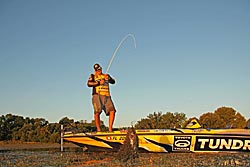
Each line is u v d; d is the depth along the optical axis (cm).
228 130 1900
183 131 1914
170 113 3316
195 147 1923
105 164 1642
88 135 1975
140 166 1586
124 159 1794
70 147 2988
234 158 1834
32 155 2034
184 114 3331
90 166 1587
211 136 1902
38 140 3850
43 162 1705
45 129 3922
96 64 1950
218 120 3981
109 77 1962
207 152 1930
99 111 1945
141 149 1928
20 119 4247
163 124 3284
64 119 3212
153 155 1944
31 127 4031
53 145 3384
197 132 1906
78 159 1816
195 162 1695
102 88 1942
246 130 1892
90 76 1958
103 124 2214
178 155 1944
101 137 1947
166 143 1919
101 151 1998
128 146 1853
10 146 3228
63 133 2069
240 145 1902
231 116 4162
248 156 1905
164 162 1695
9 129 4109
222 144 1908
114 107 1958
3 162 1712
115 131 1927
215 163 1664
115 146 1942
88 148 2005
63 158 1850
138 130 1912
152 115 3331
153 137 1911
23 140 3903
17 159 1830
